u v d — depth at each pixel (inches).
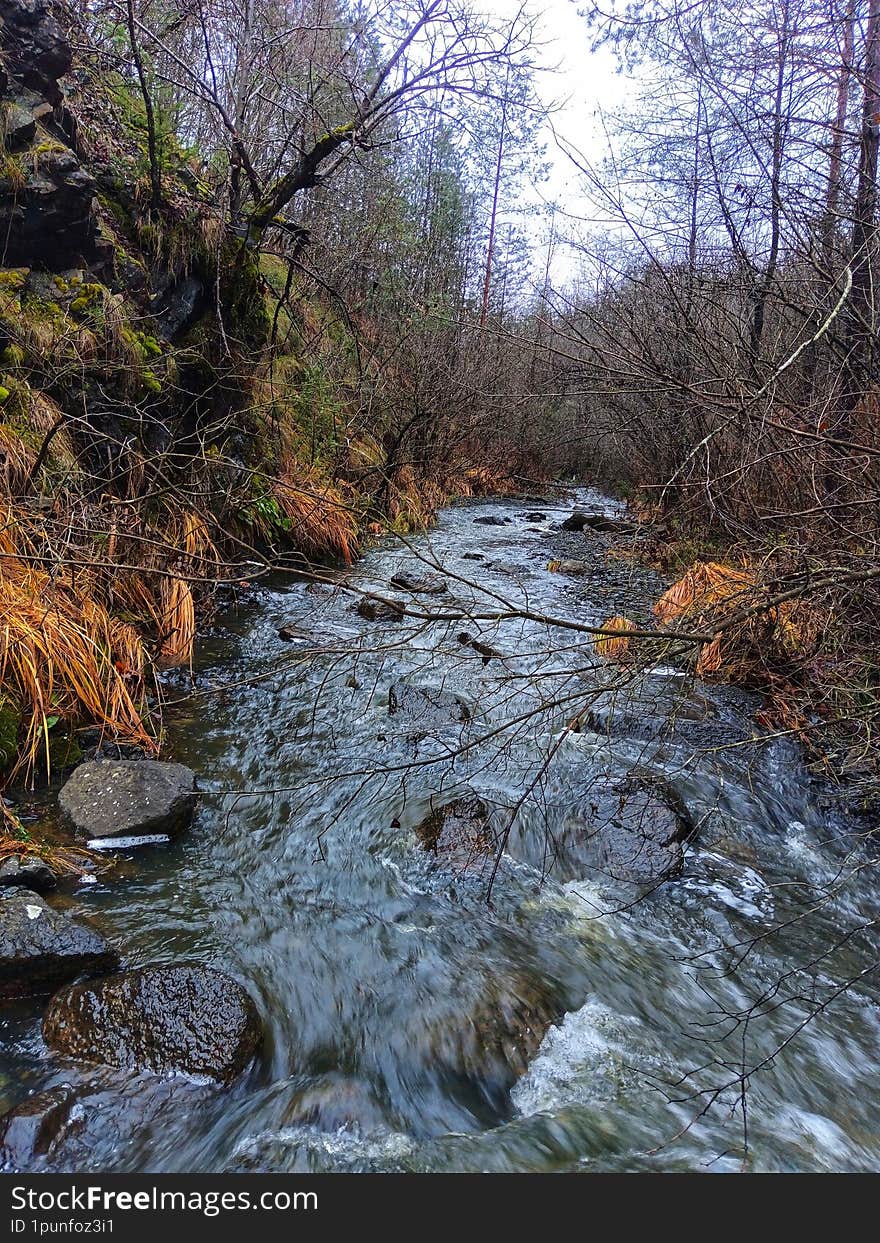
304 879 143.6
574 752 192.2
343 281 510.6
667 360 255.4
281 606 279.1
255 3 337.1
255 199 312.5
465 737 194.9
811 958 135.8
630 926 141.0
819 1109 107.8
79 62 269.3
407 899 142.4
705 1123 104.6
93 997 106.1
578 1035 116.8
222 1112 98.6
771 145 195.2
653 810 167.2
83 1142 92.0
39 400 207.9
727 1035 111.9
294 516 329.1
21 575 179.0
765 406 164.1
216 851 147.6
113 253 245.4
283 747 185.8
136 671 190.7
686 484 188.7
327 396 392.5
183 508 254.5
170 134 288.4
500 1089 108.2
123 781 152.2
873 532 175.3
